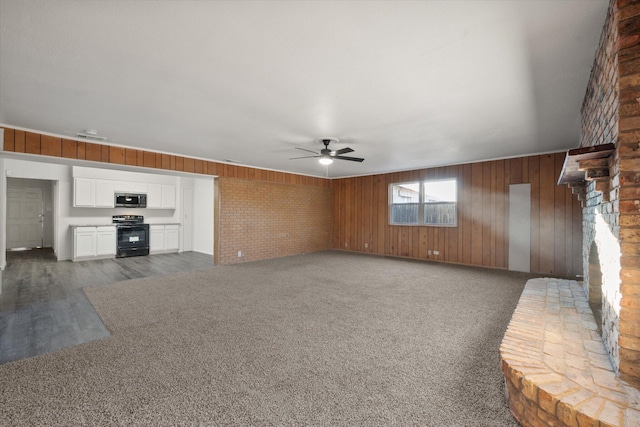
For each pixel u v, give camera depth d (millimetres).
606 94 1759
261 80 2451
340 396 1781
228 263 6410
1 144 3699
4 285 4508
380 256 7473
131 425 1531
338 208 8773
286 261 6738
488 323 2951
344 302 3643
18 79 2436
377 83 2498
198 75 2369
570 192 5012
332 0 1517
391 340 2564
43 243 8648
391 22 1703
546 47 1955
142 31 1793
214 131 3943
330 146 4727
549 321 2318
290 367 2117
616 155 1489
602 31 1768
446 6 1567
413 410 1653
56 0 1515
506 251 5680
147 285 4500
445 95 2738
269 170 7195
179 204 8578
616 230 1558
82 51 2020
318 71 2299
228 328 2828
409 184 7480
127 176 7457
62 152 4207
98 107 3068
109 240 7117
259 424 1542
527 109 3082
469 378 1976
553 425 1354
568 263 5012
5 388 1855
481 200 6000
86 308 3438
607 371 1570
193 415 1607
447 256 6527
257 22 1703
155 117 3379
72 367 2111
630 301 1452
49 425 1530
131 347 2430
